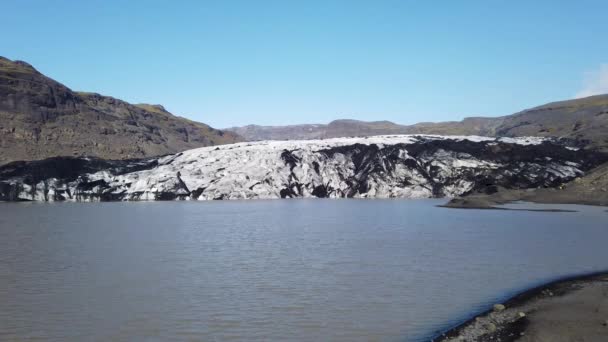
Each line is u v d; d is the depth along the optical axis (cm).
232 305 2244
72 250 3756
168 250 3738
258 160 10831
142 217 6312
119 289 2550
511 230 4716
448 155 10638
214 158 10962
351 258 3344
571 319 1869
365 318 2025
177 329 1931
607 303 2059
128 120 17875
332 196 10300
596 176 8438
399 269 2961
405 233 4606
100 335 1878
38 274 2909
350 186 10419
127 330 1928
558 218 5762
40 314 2139
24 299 2373
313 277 2780
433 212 6806
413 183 10212
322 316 2064
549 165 10138
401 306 2180
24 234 4688
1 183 9769
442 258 3297
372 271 2917
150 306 2241
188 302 2297
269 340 1800
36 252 3672
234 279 2750
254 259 3338
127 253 3612
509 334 1747
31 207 8181
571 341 1653
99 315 2116
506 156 10512
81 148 13762
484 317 1964
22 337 1864
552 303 2105
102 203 9150
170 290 2519
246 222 5666
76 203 9188
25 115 13900
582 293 2245
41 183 9831
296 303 2264
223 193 10006
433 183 10138
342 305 2220
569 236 4244
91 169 10400
